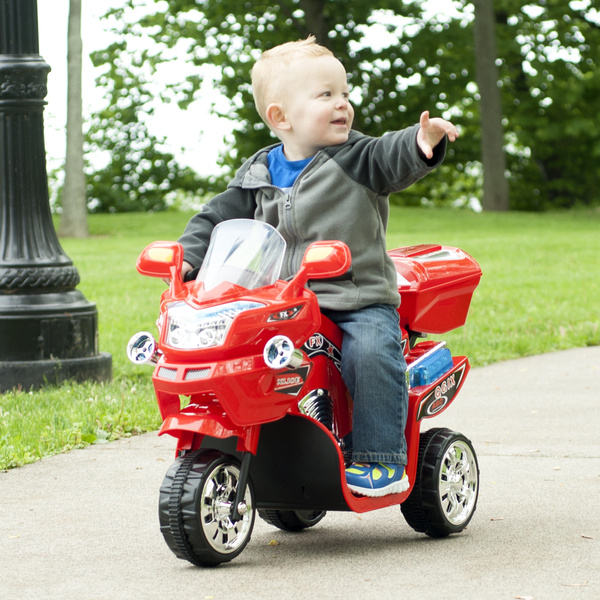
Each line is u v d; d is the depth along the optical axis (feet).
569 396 25.89
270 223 13.92
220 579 12.61
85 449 20.79
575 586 11.96
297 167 13.91
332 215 13.46
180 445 13.08
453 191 158.51
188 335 12.00
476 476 14.99
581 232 86.84
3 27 27.96
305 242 13.66
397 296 13.96
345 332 13.47
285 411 12.56
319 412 13.16
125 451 20.56
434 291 15.15
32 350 27.32
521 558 13.24
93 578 12.84
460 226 94.94
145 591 12.23
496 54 115.75
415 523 14.32
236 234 12.97
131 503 16.74
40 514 16.12
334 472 12.93
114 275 58.59
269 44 122.01
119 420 22.62
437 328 15.53
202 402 12.64
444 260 15.64
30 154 27.89
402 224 96.58
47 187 28.27
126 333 37.04
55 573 13.10
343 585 12.20
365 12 119.44
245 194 14.57
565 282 52.06
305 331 12.56
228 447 13.44
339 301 13.35
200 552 12.69
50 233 28.22
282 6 118.52
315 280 13.52
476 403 25.23
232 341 11.83
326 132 13.61
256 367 11.98
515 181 142.61
